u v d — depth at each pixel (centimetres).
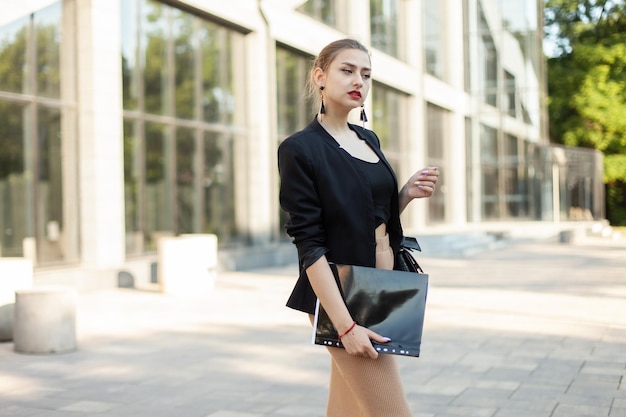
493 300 1209
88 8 1451
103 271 1390
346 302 259
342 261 267
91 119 1451
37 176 1374
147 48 1653
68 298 823
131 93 1602
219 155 1919
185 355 789
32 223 1362
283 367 724
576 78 4059
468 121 3925
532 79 3812
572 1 4434
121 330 953
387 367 268
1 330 890
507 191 3859
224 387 645
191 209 1802
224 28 1942
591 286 1393
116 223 1496
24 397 618
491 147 3881
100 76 1466
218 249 1894
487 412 551
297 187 264
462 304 1165
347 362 267
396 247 286
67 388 649
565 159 3744
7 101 1318
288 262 1978
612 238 3072
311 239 262
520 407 564
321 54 282
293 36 2145
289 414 556
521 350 794
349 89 274
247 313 1093
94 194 1452
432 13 3641
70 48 1454
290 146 266
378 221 276
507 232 3041
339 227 267
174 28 1745
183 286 1320
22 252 1338
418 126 3253
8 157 1317
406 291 259
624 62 3972
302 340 870
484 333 905
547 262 1955
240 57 2009
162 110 1700
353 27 2598
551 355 765
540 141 3816
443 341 852
